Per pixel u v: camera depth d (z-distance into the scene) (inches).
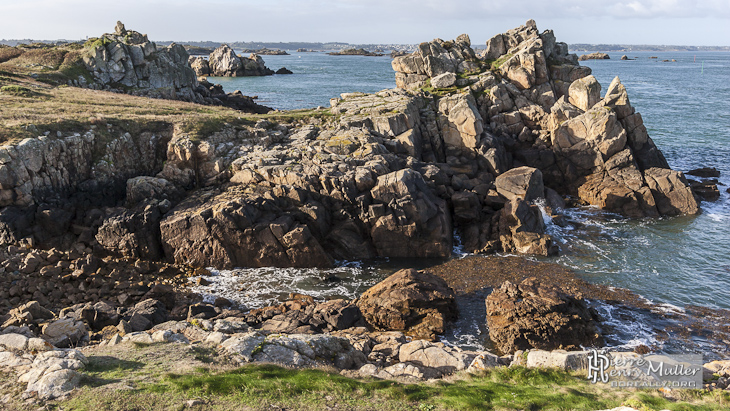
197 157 1537.9
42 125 1395.2
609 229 1552.7
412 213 1397.6
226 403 530.3
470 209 1547.7
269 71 7081.7
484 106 2118.6
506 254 1405.0
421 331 1010.7
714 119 3245.6
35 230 1253.1
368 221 1412.4
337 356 745.6
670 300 1145.4
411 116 1909.4
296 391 569.9
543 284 1055.6
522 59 2174.0
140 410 506.0
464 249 1448.1
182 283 1227.9
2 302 994.1
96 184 1423.5
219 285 1229.7
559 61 2386.8
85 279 1128.8
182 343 702.5
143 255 1311.5
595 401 607.5
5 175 1214.9
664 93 4739.2
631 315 1076.5
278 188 1419.8
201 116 1806.1
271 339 719.1
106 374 582.9
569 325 957.2
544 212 1621.6
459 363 767.7
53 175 1326.3
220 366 626.8
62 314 938.1
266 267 1336.1
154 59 3085.6
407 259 1397.6
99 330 904.9
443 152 1977.1
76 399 516.7
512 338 943.7
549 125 1989.4
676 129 2942.9
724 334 1003.9
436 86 2258.9
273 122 1914.4
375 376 681.6
